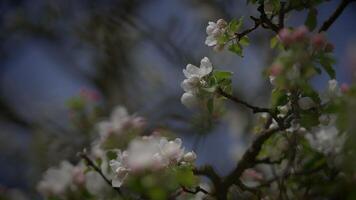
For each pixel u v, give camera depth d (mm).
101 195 1395
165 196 1174
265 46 2232
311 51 1142
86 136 1798
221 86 1194
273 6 1204
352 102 1149
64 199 1427
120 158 1193
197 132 1413
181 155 1186
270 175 1382
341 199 1222
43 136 2129
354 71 1166
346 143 1175
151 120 1860
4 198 1922
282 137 1266
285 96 1170
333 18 1235
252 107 1190
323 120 1174
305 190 1266
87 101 1795
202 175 1262
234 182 1259
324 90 1181
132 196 1266
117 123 1401
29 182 2133
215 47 1221
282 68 1137
